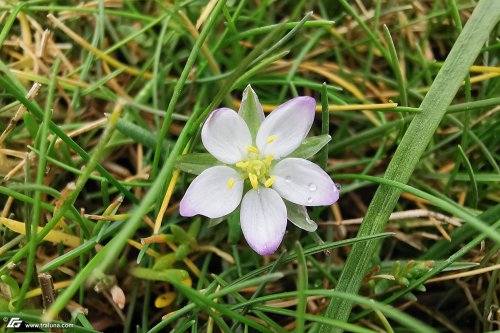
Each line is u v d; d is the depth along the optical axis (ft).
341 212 0.15
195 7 0.16
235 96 0.15
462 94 0.15
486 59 0.15
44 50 0.15
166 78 0.16
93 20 0.16
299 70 0.16
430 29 0.16
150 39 0.16
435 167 0.15
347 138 0.15
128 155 0.15
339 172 0.15
